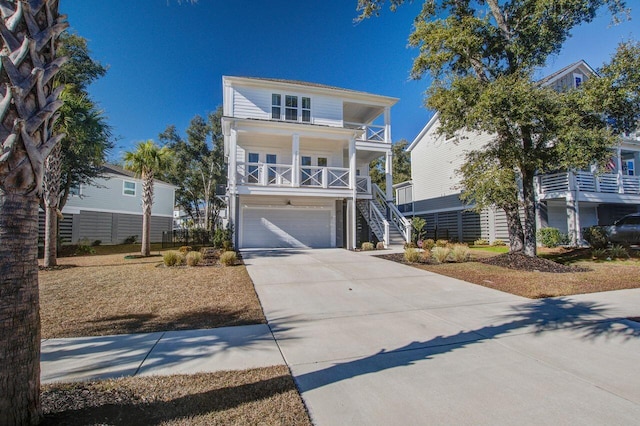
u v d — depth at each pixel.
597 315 5.36
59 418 2.37
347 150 17.98
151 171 14.54
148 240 14.39
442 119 10.94
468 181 11.16
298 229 16.48
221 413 2.53
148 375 3.22
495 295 6.78
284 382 3.09
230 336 4.44
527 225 10.76
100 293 6.79
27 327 2.15
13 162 2.06
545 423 2.48
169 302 6.16
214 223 31.97
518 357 3.74
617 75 8.78
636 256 12.24
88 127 13.77
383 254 12.89
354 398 2.82
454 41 10.26
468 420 2.51
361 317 5.33
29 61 2.17
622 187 16.48
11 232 2.10
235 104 15.91
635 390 2.99
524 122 9.23
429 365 3.51
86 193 20.31
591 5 9.60
